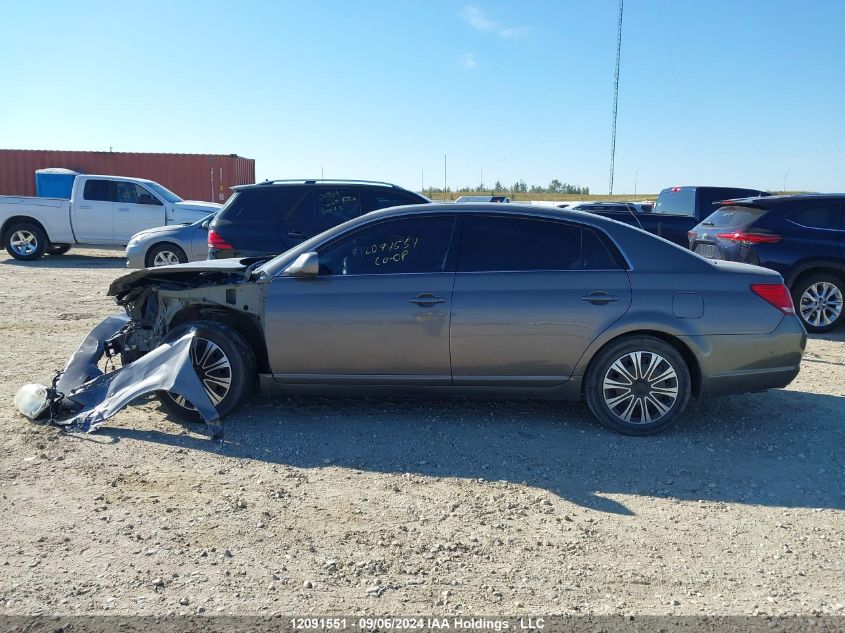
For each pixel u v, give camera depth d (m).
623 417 5.34
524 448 5.10
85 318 9.81
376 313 5.34
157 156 24.86
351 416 5.72
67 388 5.79
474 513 4.11
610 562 3.61
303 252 5.58
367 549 3.69
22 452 4.86
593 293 5.27
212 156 25.08
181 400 5.48
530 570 3.52
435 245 5.48
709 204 14.30
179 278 5.82
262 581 3.39
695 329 5.25
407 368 5.40
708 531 3.94
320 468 4.72
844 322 9.76
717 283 5.34
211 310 5.78
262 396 6.18
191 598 3.24
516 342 5.29
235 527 3.90
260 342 5.71
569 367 5.33
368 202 9.66
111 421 5.50
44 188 23.64
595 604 3.24
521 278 5.34
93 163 24.67
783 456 5.01
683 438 5.33
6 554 3.58
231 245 9.49
